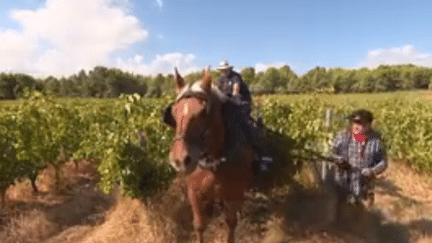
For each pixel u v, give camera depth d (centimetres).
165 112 331
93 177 773
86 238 479
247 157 377
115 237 464
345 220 485
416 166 710
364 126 425
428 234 454
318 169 632
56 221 530
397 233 460
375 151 418
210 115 306
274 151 471
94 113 966
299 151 520
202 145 300
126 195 509
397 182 682
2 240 466
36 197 641
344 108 834
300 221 504
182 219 505
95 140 666
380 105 1344
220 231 476
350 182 436
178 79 336
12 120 662
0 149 574
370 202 459
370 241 441
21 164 611
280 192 599
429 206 553
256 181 437
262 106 985
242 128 364
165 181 545
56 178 684
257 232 481
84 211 574
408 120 786
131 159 503
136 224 494
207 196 371
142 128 573
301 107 885
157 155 542
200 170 347
